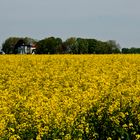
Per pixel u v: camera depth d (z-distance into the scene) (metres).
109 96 16.75
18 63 34.03
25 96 17.69
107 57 38.69
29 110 14.96
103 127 13.13
